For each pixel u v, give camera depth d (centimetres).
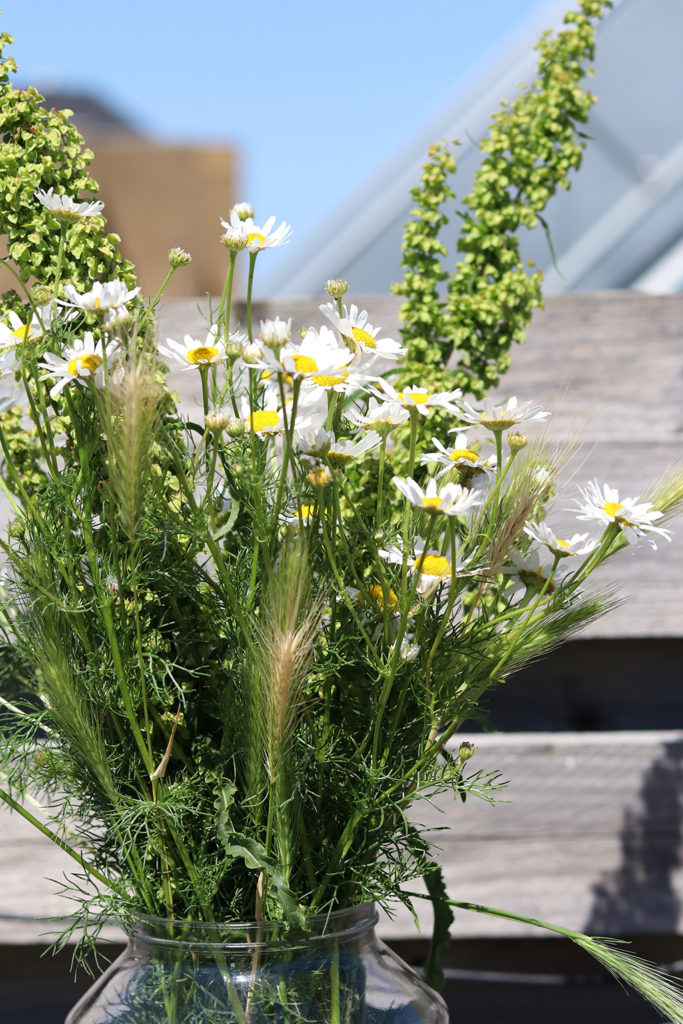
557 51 91
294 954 74
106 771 73
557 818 110
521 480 74
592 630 111
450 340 89
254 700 71
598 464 112
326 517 74
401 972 79
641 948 112
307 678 76
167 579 74
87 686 73
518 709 116
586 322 115
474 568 74
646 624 110
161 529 73
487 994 112
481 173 90
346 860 75
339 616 76
